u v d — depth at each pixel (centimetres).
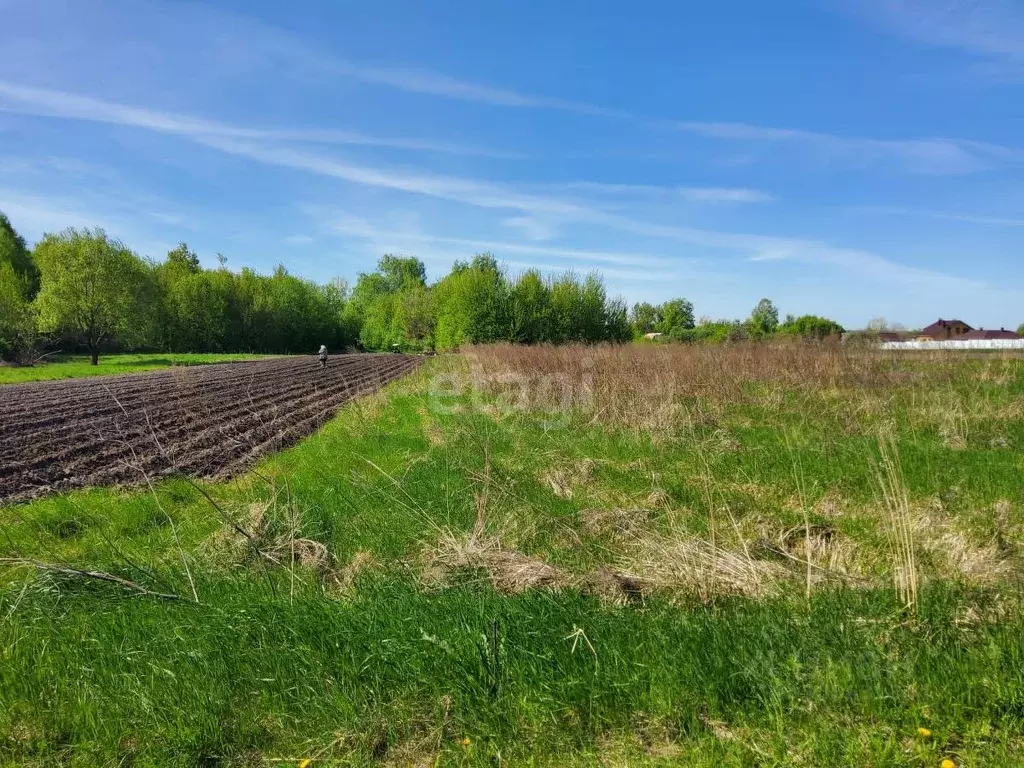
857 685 338
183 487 837
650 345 2497
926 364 1850
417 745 335
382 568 549
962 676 337
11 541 619
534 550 594
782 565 525
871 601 430
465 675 368
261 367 4078
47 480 958
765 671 353
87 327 4584
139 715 363
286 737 348
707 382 1531
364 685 376
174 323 6494
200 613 468
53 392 2269
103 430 1404
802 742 309
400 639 407
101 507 761
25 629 452
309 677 384
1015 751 294
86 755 338
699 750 309
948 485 741
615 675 361
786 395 1430
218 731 348
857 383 1515
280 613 451
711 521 534
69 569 521
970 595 434
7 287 4691
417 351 7112
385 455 1003
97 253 4634
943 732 306
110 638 439
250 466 1027
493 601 451
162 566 569
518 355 2206
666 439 1019
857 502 702
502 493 716
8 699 379
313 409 1781
